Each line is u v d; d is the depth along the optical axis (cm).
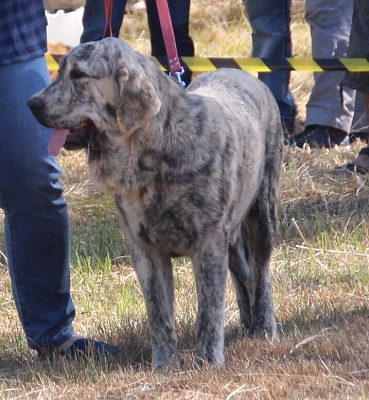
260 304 879
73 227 1316
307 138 1600
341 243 1170
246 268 899
